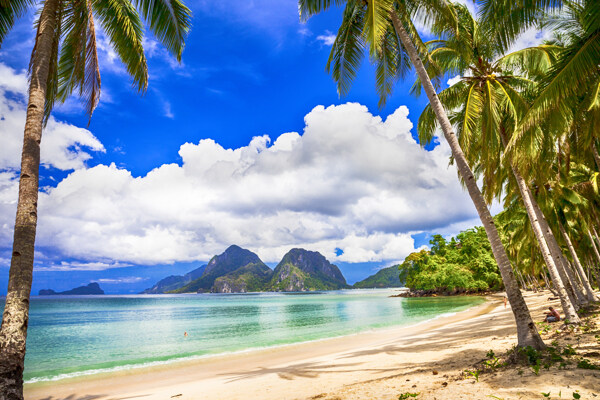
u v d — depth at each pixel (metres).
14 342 4.75
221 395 8.79
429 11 10.10
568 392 4.92
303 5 10.64
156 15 8.59
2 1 7.13
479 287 76.75
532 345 7.51
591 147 13.83
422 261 91.12
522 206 24.03
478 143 12.86
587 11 6.75
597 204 22.00
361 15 11.05
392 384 7.24
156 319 49.56
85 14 8.61
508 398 4.99
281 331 28.92
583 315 14.65
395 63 12.52
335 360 12.96
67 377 13.56
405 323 28.31
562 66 7.44
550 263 12.32
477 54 11.85
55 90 8.90
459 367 8.02
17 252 5.14
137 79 9.23
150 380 12.47
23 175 5.52
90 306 101.81
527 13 8.52
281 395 7.93
